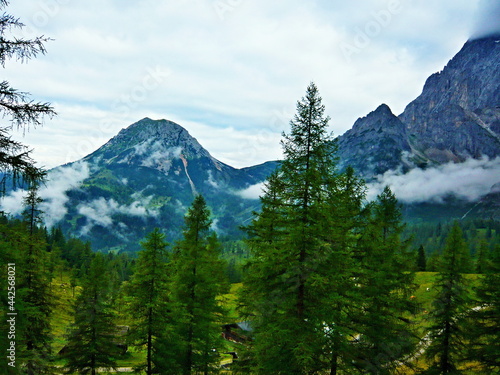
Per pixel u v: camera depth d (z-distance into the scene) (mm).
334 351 15688
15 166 9555
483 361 21625
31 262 23844
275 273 17344
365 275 18266
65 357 26297
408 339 19281
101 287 27859
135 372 24656
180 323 25250
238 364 19812
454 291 22828
